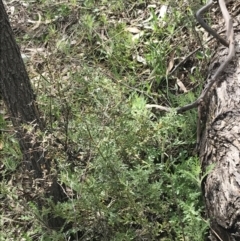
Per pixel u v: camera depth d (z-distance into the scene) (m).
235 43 3.22
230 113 2.82
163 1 4.37
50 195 2.94
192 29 3.78
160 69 3.84
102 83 3.17
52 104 3.10
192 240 2.72
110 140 2.85
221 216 2.52
